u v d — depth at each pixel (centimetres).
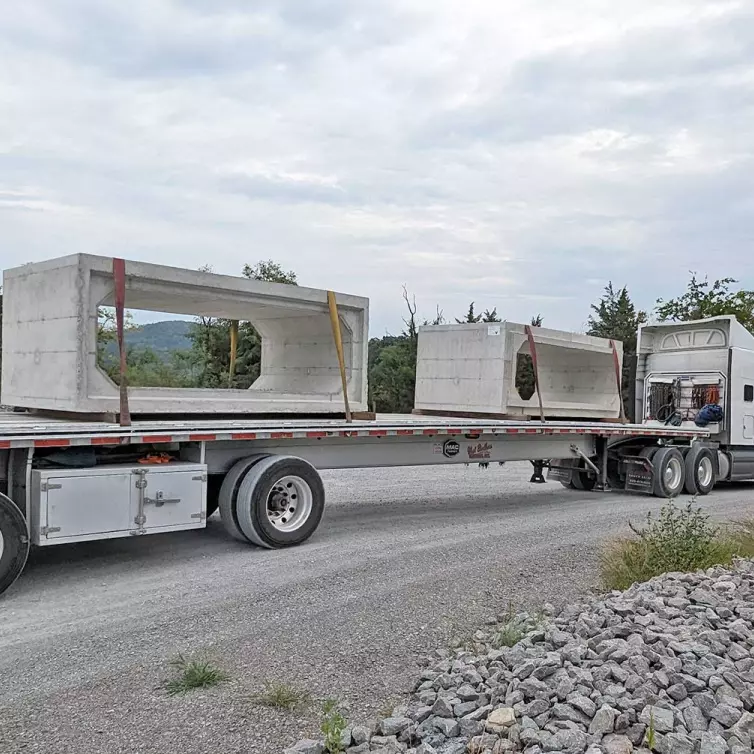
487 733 378
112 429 673
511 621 561
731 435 1480
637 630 498
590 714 383
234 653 500
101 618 568
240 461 816
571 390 1504
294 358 1070
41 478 634
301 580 678
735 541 793
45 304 765
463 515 1062
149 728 393
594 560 781
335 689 448
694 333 1543
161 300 871
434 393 1269
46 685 445
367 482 1430
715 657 451
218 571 709
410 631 552
